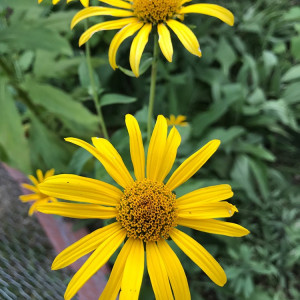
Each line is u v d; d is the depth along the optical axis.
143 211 0.10
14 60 0.21
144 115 0.16
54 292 0.16
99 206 0.10
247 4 0.33
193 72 0.28
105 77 0.24
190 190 0.14
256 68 0.30
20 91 0.21
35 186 0.16
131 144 0.10
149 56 0.14
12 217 0.21
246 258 0.19
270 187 0.25
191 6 0.12
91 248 0.09
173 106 0.23
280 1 0.33
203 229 0.10
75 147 0.21
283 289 0.21
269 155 0.24
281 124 0.29
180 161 0.15
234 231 0.10
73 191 0.09
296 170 0.27
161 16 0.12
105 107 0.25
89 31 0.12
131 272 0.09
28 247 0.19
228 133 0.22
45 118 0.23
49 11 0.17
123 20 0.12
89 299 0.15
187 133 0.16
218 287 0.19
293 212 0.22
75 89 0.24
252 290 0.19
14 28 0.17
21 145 0.19
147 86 0.24
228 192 0.10
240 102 0.26
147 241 0.10
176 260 0.09
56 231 0.19
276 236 0.22
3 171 0.22
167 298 0.09
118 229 0.10
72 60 0.21
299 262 0.21
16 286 0.16
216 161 0.24
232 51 0.28
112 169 0.10
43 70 0.21
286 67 0.31
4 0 0.17
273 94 0.29
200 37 0.28
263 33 0.32
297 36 0.31
